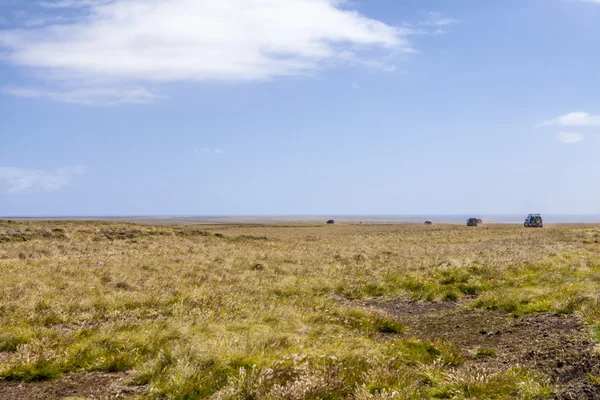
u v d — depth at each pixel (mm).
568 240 45656
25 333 10867
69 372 8820
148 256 30578
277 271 24203
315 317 12898
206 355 8719
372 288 19219
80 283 18422
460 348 10445
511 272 21750
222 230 92062
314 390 7035
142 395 7590
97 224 56469
